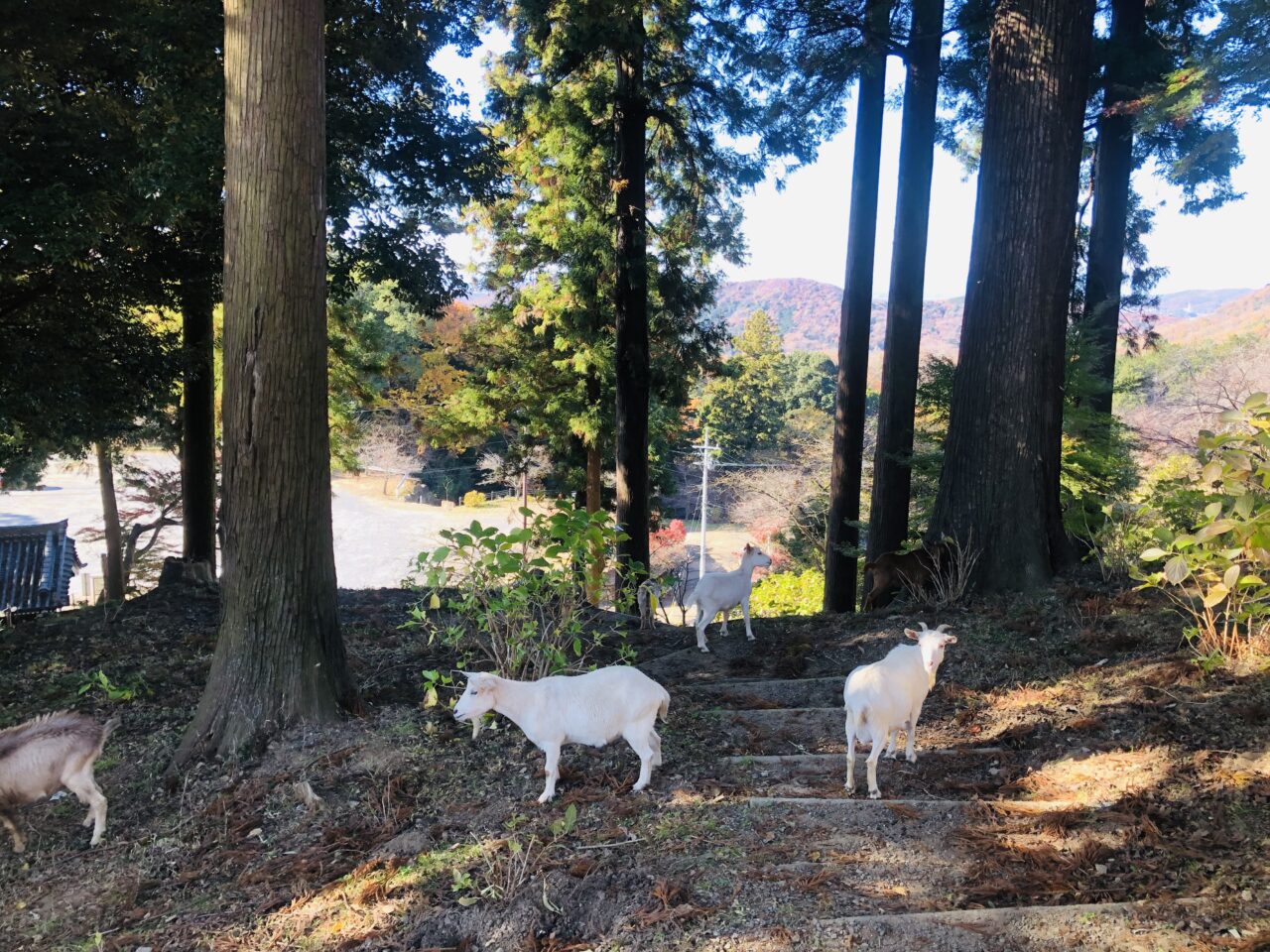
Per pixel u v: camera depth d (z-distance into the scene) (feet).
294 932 11.87
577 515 19.92
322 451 18.47
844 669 22.95
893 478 40.73
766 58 40.68
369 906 12.23
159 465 136.67
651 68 44.06
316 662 18.34
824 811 14.02
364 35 33.22
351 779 16.17
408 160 35.19
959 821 13.51
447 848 13.62
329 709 18.44
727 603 26.27
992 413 27.09
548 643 19.86
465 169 36.73
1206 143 27.96
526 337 67.82
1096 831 12.83
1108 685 18.40
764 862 12.45
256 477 17.71
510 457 77.20
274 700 17.85
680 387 56.54
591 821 14.14
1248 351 72.54
